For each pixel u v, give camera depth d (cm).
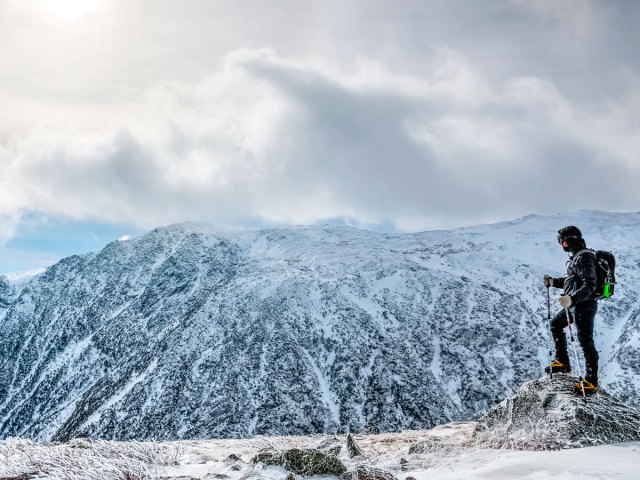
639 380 6056
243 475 579
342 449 813
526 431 629
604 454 501
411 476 555
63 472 592
